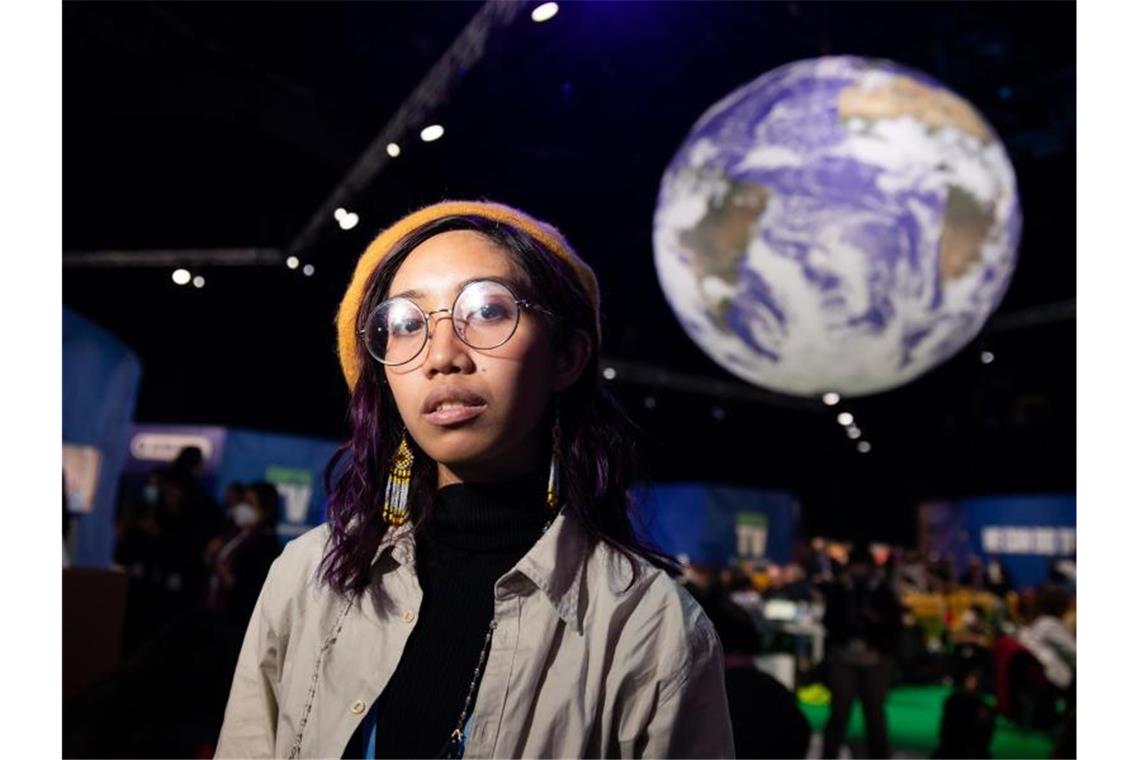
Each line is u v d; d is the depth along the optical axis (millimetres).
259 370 11859
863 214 3545
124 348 6715
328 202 6191
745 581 9734
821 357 4051
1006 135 6340
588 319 1152
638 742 955
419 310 1002
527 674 955
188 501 4469
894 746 6457
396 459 1108
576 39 4598
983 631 9398
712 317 4133
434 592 1041
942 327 3875
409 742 964
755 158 3635
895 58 5539
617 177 6312
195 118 6328
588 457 1118
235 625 2229
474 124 5262
